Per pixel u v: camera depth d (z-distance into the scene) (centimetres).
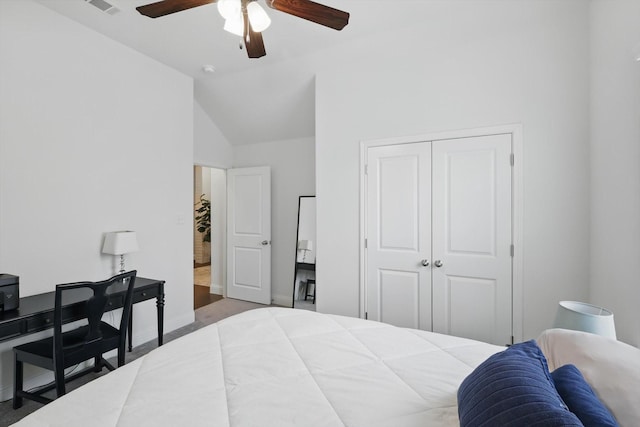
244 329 162
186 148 346
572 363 102
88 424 90
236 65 324
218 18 245
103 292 198
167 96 324
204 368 123
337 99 309
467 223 259
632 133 174
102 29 258
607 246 199
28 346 196
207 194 686
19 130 215
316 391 109
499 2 228
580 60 224
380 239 292
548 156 233
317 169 318
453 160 262
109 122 271
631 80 175
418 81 275
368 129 295
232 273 456
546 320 235
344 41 279
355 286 302
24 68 218
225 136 454
